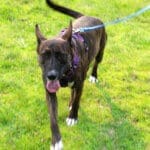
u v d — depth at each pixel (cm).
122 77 332
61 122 275
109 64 349
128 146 259
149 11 467
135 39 397
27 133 263
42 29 391
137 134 270
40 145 254
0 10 412
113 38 395
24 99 293
